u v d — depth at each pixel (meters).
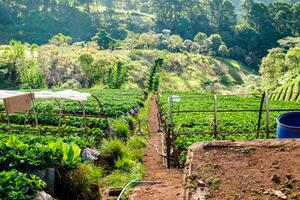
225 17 172.88
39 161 11.27
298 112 11.27
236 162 8.84
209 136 21.22
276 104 49.50
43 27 153.75
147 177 14.60
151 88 87.31
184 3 176.25
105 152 17.56
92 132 22.41
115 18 175.12
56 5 169.00
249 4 183.62
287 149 9.30
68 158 11.97
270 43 148.12
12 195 8.80
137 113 42.16
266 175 8.16
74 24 161.38
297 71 83.06
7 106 14.77
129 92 65.81
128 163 16.47
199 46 142.75
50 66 86.62
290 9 156.88
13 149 12.12
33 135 20.08
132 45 130.88
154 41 139.12
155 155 19.77
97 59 87.62
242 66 137.75
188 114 33.47
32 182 9.74
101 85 83.50
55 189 11.36
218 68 127.62
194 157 9.30
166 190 11.50
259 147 9.52
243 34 152.12
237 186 7.86
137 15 185.75
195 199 7.58
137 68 95.69
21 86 79.12
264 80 100.75
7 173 9.77
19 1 165.75
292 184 7.75
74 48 101.62
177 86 102.38
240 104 47.28
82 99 19.23
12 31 146.25
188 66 118.44
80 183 11.58
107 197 12.20
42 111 33.34
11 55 84.25
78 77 86.88
